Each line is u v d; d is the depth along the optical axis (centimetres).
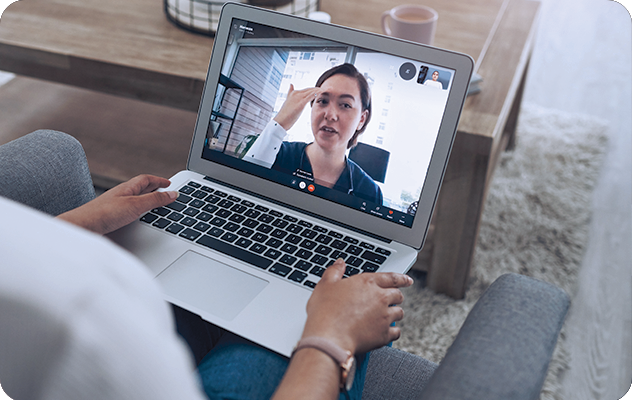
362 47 78
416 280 150
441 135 74
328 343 52
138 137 178
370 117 78
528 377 50
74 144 83
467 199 125
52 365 24
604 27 301
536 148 201
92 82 141
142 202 76
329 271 66
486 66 137
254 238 78
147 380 25
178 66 134
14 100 192
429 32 130
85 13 158
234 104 86
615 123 221
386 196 78
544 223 169
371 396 73
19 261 24
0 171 73
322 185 82
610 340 136
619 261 159
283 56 82
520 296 60
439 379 49
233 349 61
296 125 82
